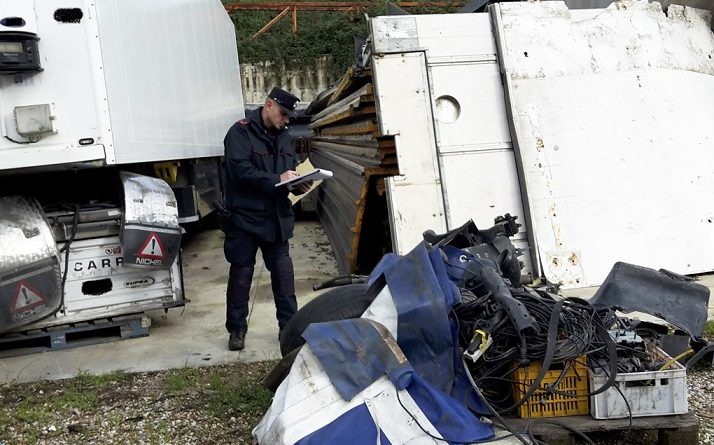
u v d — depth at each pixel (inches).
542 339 119.8
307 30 765.9
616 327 136.1
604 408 118.3
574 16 248.7
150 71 218.4
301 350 117.0
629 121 240.8
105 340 199.0
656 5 259.9
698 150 245.1
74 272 192.7
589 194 231.8
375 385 111.3
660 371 118.3
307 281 262.1
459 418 112.0
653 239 230.8
